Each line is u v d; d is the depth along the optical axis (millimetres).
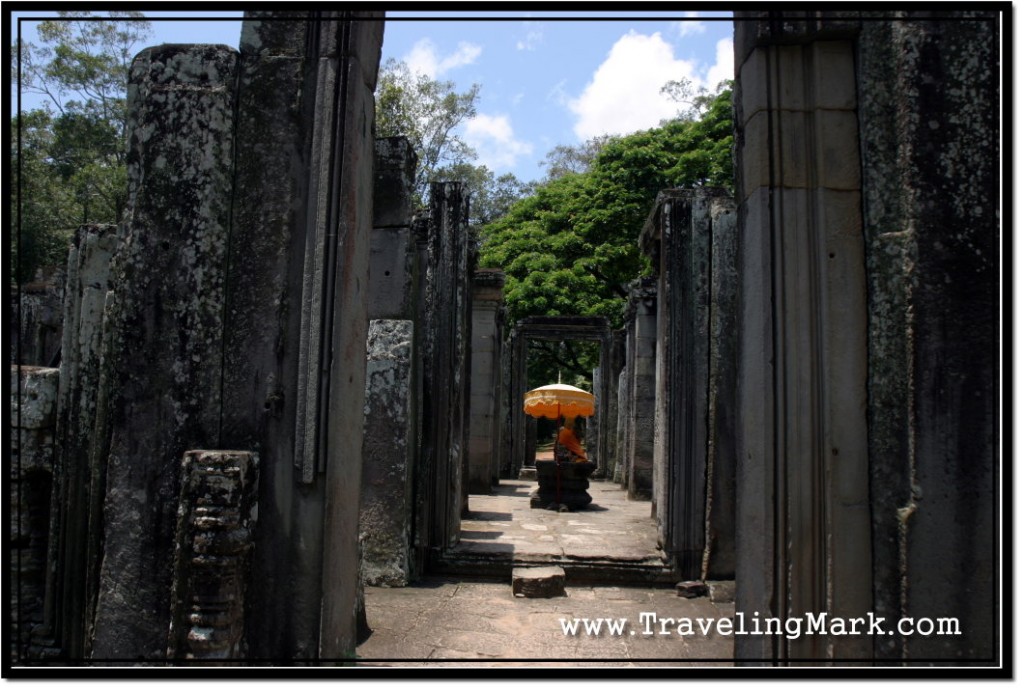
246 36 4191
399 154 7727
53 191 17641
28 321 11906
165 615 3859
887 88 3574
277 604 3816
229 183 4098
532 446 24125
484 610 6531
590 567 7801
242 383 3982
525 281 20703
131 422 4008
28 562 5066
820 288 3516
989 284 3418
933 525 3338
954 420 3375
